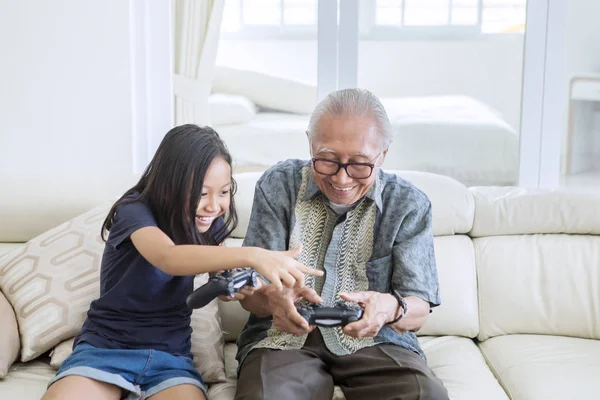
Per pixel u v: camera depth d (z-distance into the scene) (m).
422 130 3.11
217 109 3.04
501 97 3.09
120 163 2.81
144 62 2.79
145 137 2.85
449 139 3.12
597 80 3.04
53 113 2.76
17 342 2.01
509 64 3.06
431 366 2.08
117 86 2.75
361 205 1.95
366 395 1.83
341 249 1.96
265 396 1.72
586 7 2.99
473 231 2.41
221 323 2.23
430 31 3.04
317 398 1.81
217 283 1.62
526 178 3.12
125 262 1.83
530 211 2.38
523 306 2.28
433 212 2.36
